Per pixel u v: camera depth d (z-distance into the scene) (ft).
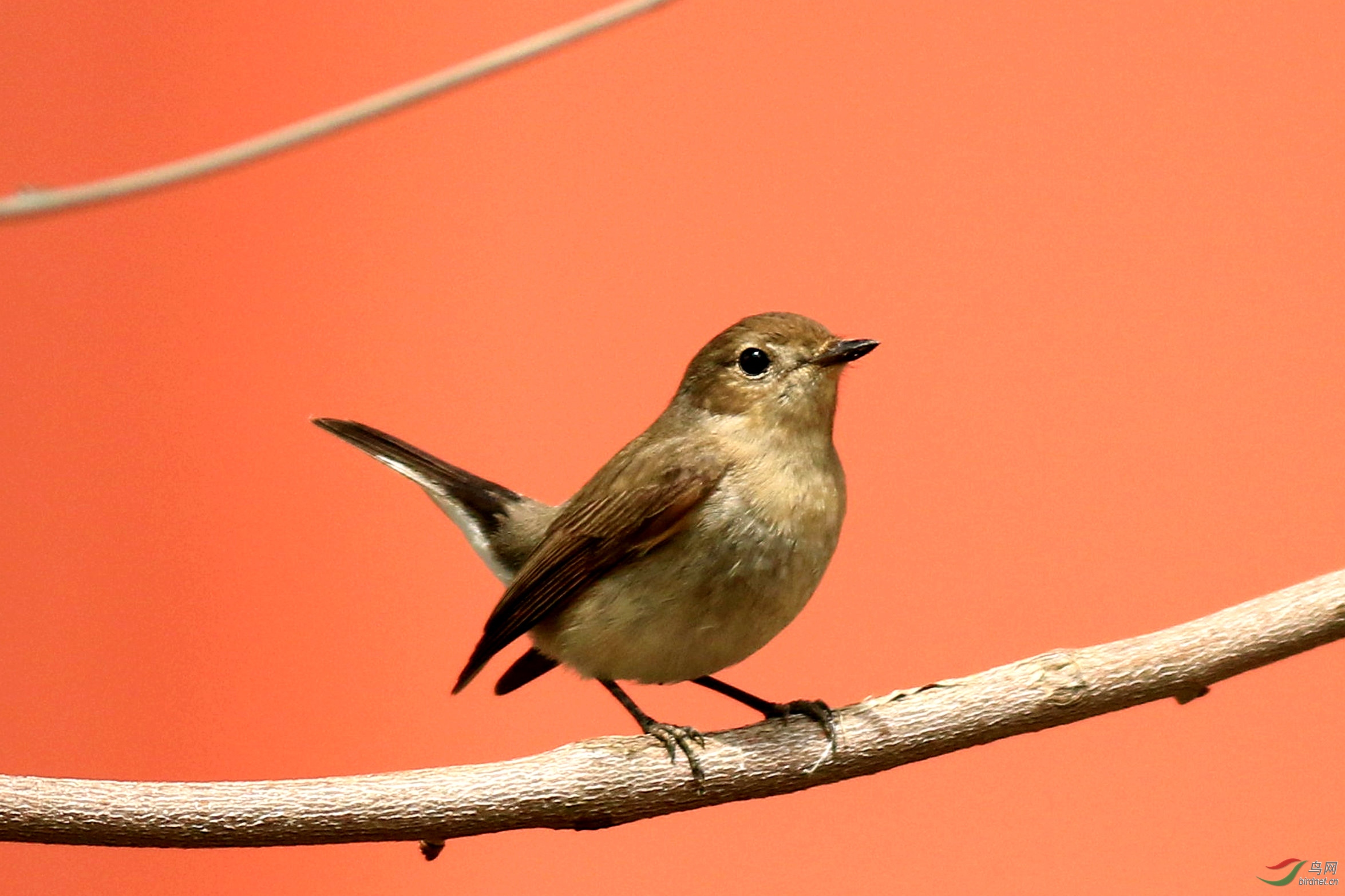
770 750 17.53
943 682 17.61
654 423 21.83
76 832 15.37
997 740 17.37
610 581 20.11
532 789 16.84
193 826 15.62
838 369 20.21
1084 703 16.90
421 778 16.57
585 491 21.30
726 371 20.34
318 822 16.01
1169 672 16.75
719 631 19.86
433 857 17.07
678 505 19.40
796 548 19.65
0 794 15.30
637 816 17.30
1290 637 16.43
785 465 19.79
